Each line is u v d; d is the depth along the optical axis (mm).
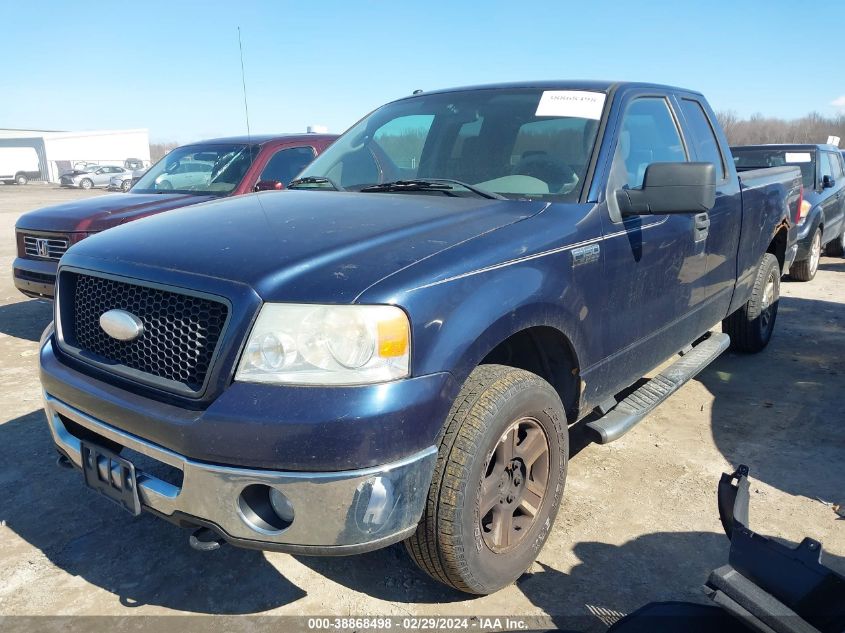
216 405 1882
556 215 2611
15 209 22938
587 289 2635
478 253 2207
